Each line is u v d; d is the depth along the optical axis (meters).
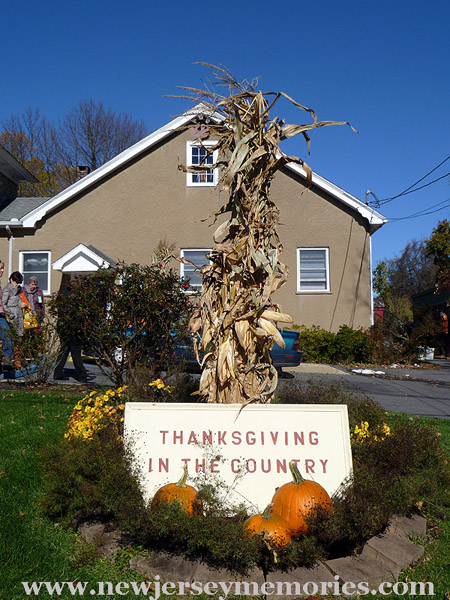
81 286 7.98
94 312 7.78
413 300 29.80
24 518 3.65
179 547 3.24
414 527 3.63
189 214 16.45
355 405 5.01
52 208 16.42
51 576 2.98
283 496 3.32
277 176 16.41
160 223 16.47
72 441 3.96
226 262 3.93
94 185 16.61
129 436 3.59
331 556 3.34
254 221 3.99
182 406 3.65
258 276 4.00
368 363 16.00
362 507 3.24
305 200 16.36
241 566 3.00
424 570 3.19
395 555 3.22
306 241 16.31
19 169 18.89
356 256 16.28
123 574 3.05
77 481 3.60
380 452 4.06
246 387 3.92
